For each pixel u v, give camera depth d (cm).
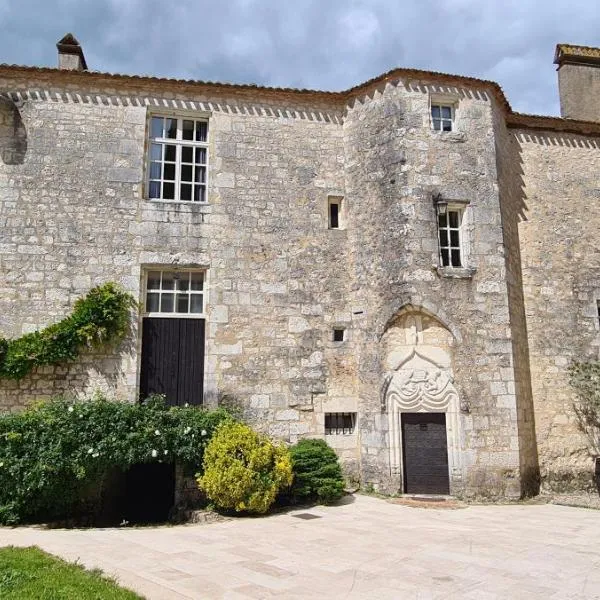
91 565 486
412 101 994
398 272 934
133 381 897
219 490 747
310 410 952
